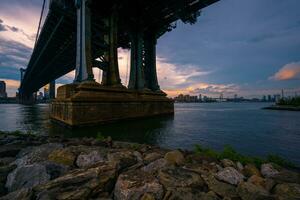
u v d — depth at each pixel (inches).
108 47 1547.7
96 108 1176.2
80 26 1392.7
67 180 173.0
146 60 2201.0
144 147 336.2
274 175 202.7
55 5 1579.7
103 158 233.9
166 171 196.9
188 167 219.1
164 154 273.3
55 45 2625.5
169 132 1034.1
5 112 3019.2
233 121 1731.1
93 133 962.7
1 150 280.5
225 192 166.6
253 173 209.6
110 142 383.2
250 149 658.2
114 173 192.4
